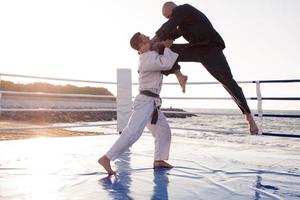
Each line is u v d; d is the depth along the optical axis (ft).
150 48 10.35
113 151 10.06
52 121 90.99
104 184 8.84
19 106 111.34
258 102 17.70
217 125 87.76
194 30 10.35
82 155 13.97
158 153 11.28
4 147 16.63
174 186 8.64
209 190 8.23
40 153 14.49
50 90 161.68
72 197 7.52
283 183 9.05
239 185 8.79
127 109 23.15
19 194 7.76
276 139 37.24
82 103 142.82
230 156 13.99
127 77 23.20
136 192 8.00
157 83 10.52
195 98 20.57
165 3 11.00
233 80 10.53
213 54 10.37
